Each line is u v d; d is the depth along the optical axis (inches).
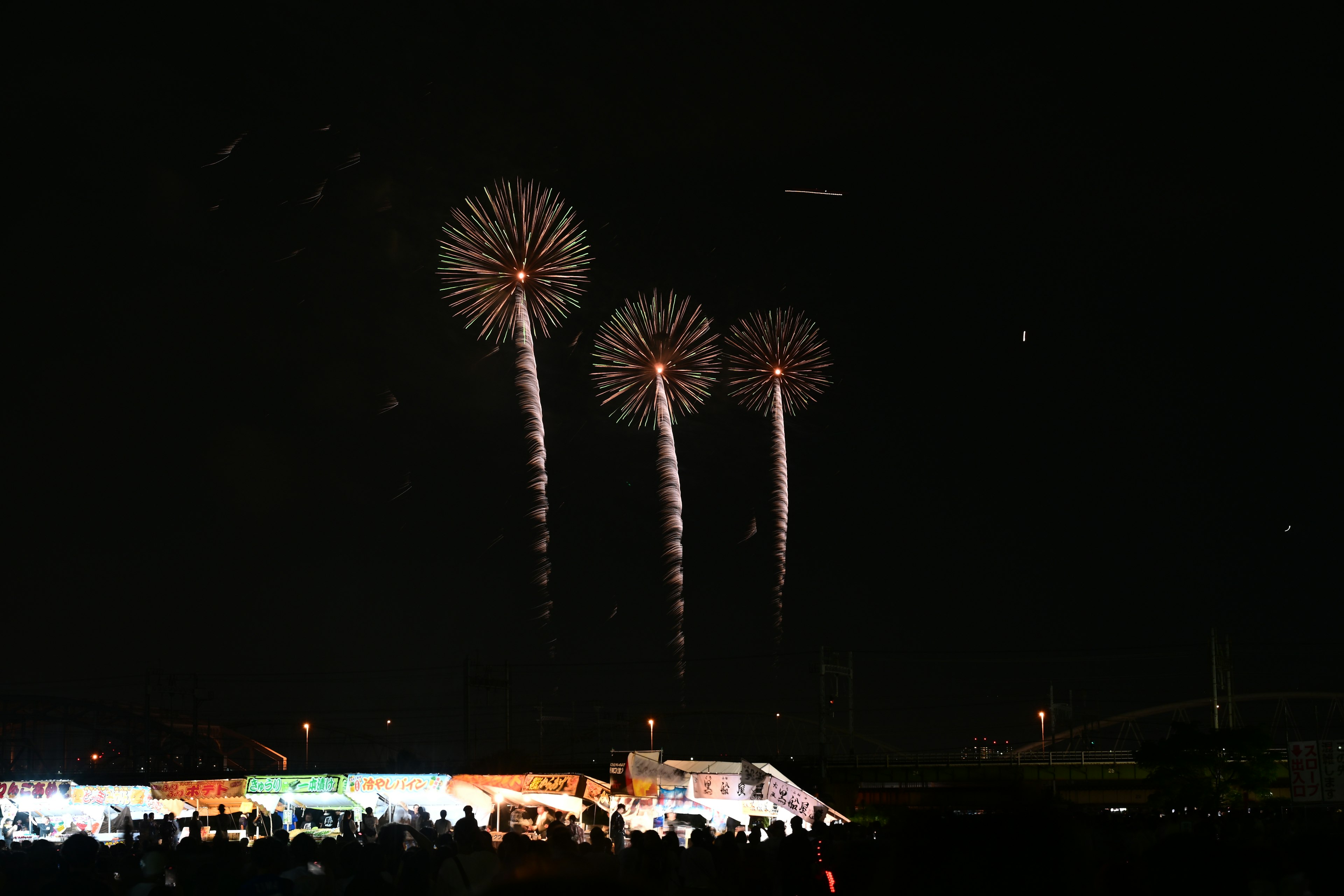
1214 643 3814.0
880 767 4308.6
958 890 236.8
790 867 1085.1
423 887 732.7
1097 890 285.7
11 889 644.1
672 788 2005.4
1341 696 4239.7
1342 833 527.2
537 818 2159.2
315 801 2337.6
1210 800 3213.6
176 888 842.2
